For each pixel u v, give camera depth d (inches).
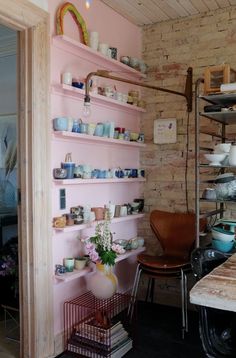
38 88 85.0
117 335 90.8
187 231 114.9
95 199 108.4
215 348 55.7
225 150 98.0
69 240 97.3
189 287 119.3
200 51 118.3
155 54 126.8
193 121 120.0
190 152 120.8
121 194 121.4
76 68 98.8
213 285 51.6
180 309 120.0
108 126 106.0
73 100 98.0
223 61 114.4
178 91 122.7
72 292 99.2
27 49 84.1
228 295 47.8
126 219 115.8
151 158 128.5
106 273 93.9
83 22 98.1
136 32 127.7
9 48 130.4
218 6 112.8
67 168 92.3
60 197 93.7
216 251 67.4
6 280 108.6
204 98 98.6
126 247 116.3
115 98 110.3
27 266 85.9
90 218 100.3
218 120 108.7
